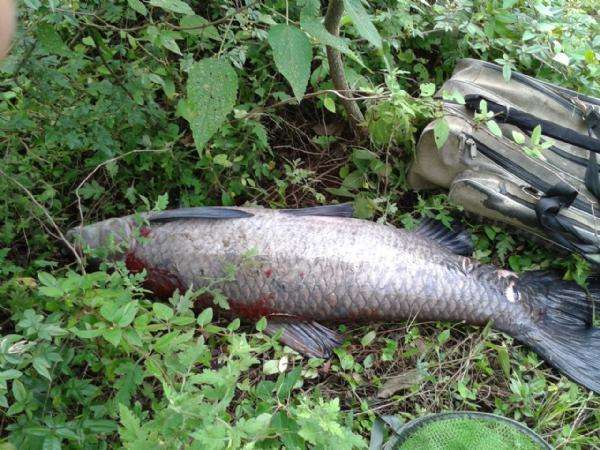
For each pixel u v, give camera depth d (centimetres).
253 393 124
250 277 145
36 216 144
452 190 160
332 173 177
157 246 145
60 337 118
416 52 191
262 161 173
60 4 131
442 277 150
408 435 132
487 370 148
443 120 149
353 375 144
